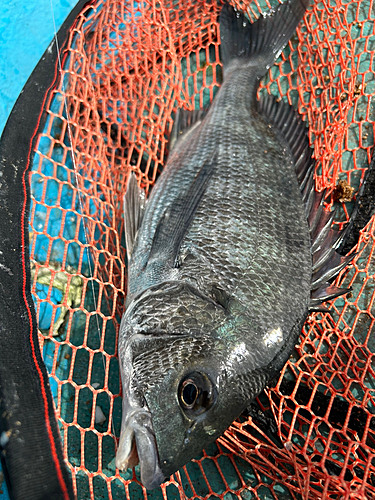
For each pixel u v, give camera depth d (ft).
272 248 1.23
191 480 1.36
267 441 1.37
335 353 1.45
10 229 1.22
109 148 1.63
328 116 1.65
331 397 1.34
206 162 1.36
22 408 1.03
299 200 1.34
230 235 1.22
